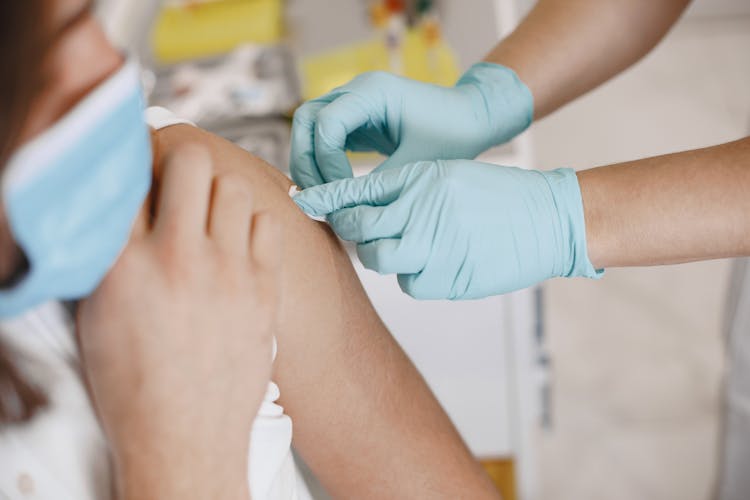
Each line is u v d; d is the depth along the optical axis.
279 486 0.67
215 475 0.53
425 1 1.97
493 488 0.85
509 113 1.02
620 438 2.30
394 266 0.83
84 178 0.42
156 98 1.77
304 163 0.95
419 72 1.84
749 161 0.80
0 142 0.40
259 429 0.63
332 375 0.75
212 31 2.00
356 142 1.06
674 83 3.40
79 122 0.40
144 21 1.95
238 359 0.53
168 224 0.51
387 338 0.82
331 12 2.08
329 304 0.75
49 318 0.54
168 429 0.51
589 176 0.85
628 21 1.09
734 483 1.94
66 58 0.40
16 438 0.55
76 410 0.56
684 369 2.45
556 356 2.52
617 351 2.52
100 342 0.51
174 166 0.52
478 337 1.51
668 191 0.81
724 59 3.47
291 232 0.73
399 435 0.78
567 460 2.26
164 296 0.50
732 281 1.85
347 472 0.79
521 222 0.82
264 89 1.76
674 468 2.22
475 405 1.61
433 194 0.81
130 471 0.51
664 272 2.73
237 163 0.72
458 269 0.84
